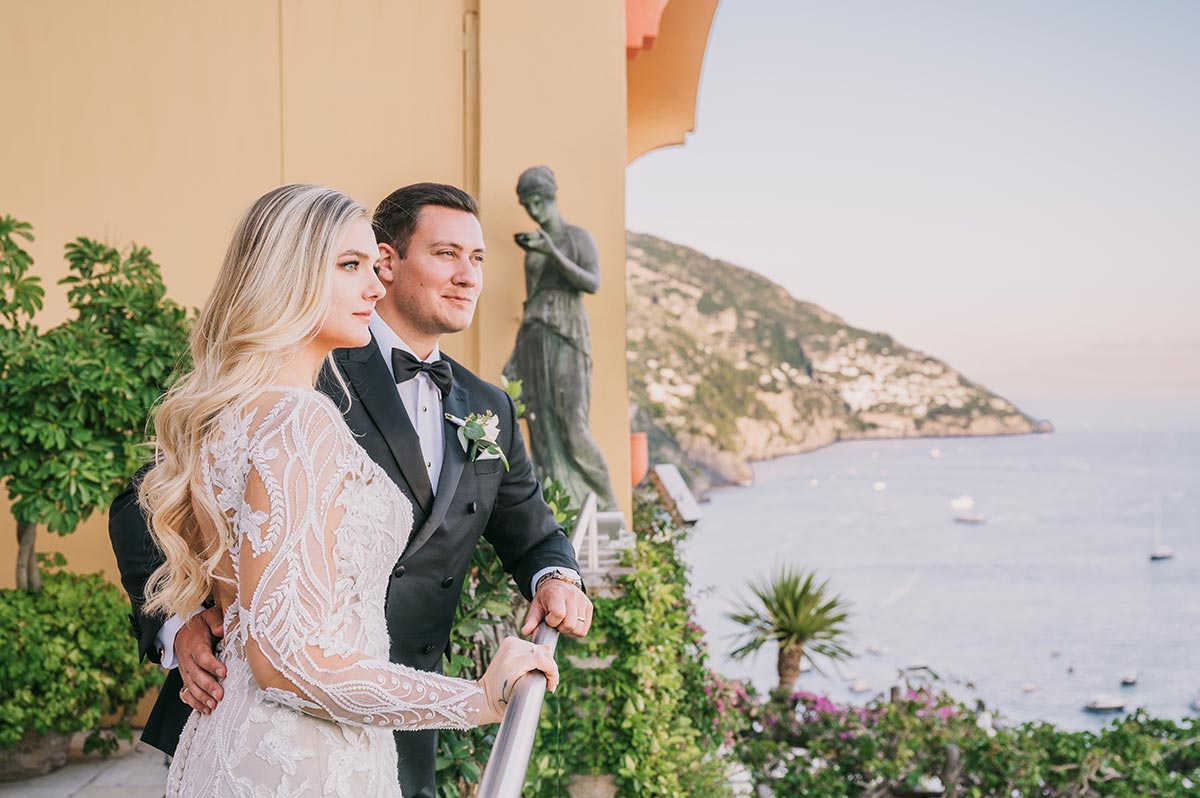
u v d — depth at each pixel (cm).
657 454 6919
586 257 579
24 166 620
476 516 232
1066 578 6538
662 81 976
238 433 154
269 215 164
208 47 628
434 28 634
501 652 159
